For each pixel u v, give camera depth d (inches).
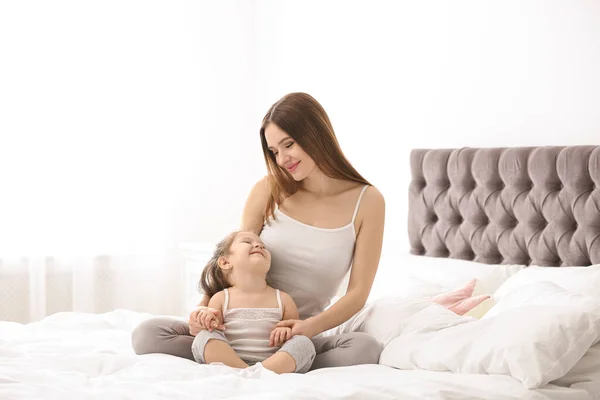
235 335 82.2
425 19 137.3
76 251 159.8
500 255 118.5
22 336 92.7
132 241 167.5
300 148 87.3
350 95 154.3
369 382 68.6
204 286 88.2
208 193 178.5
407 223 139.3
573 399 68.6
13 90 153.9
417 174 131.8
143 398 62.8
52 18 157.6
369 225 90.3
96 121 162.7
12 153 153.9
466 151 123.4
